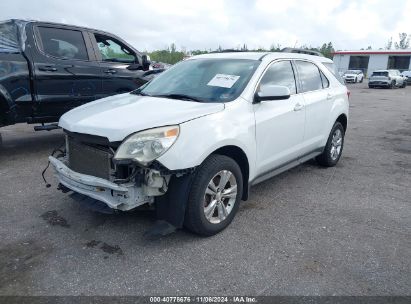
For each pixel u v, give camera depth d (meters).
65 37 6.48
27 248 3.41
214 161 3.50
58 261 3.22
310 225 3.98
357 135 9.10
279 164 4.60
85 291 2.84
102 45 7.15
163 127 3.20
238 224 3.95
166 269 3.13
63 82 6.30
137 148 3.10
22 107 5.87
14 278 2.98
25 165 5.80
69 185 3.59
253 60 4.45
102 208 3.44
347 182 5.39
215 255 3.35
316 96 5.21
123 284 2.93
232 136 3.61
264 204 4.50
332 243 3.61
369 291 2.91
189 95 4.09
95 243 3.52
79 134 3.42
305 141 5.05
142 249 3.43
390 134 9.33
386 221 4.12
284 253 3.41
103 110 3.73
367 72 45.31
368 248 3.53
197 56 5.04
